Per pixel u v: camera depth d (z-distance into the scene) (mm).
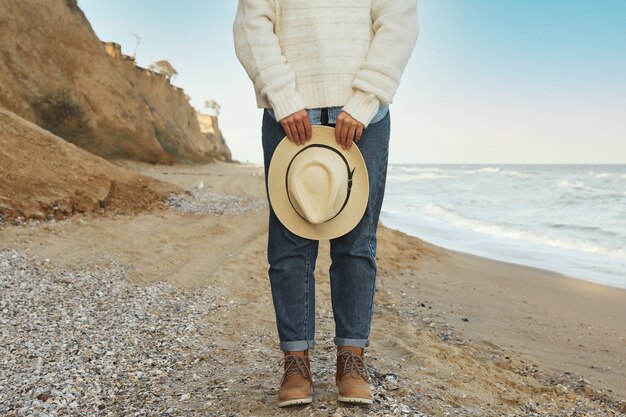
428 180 36938
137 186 8523
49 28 21594
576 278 6902
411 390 2385
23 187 6441
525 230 11898
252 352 2924
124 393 2342
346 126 1946
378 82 1949
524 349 3654
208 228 7137
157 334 3172
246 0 2082
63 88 19125
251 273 5062
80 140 17719
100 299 3801
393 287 5230
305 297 2121
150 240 5945
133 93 26047
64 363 2605
